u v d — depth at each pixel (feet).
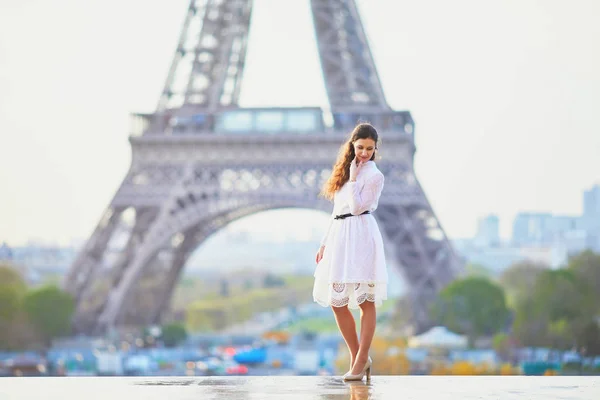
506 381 112.57
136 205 504.02
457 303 614.75
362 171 103.86
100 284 601.62
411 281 511.40
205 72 541.34
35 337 625.00
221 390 100.73
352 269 102.32
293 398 92.43
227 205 506.07
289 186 503.20
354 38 540.52
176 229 504.02
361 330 106.52
